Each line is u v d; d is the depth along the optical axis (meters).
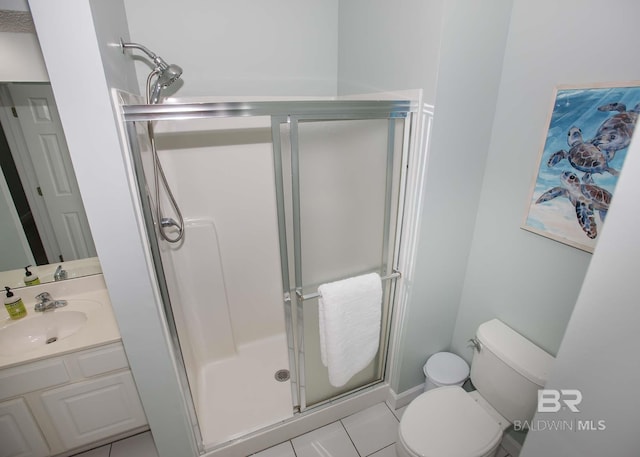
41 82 1.40
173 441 1.45
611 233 0.69
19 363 1.31
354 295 1.47
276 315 2.34
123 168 0.97
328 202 1.38
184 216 1.87
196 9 1.56
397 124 1.41
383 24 1.46
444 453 1.29
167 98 1.65
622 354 0.70
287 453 1.68
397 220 1.58
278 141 1.16
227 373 2.11
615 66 1.03
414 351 1.81
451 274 1.70
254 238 2.09
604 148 1.09
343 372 1.58
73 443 1.56
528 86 1.29
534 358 1.38
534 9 1.22
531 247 1.40
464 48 1.23
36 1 0.78
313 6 1.78
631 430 0.71
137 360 1.23
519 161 1.38
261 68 1.78
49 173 1.53
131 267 1.08
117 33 1.21
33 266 1.63
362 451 1.69
